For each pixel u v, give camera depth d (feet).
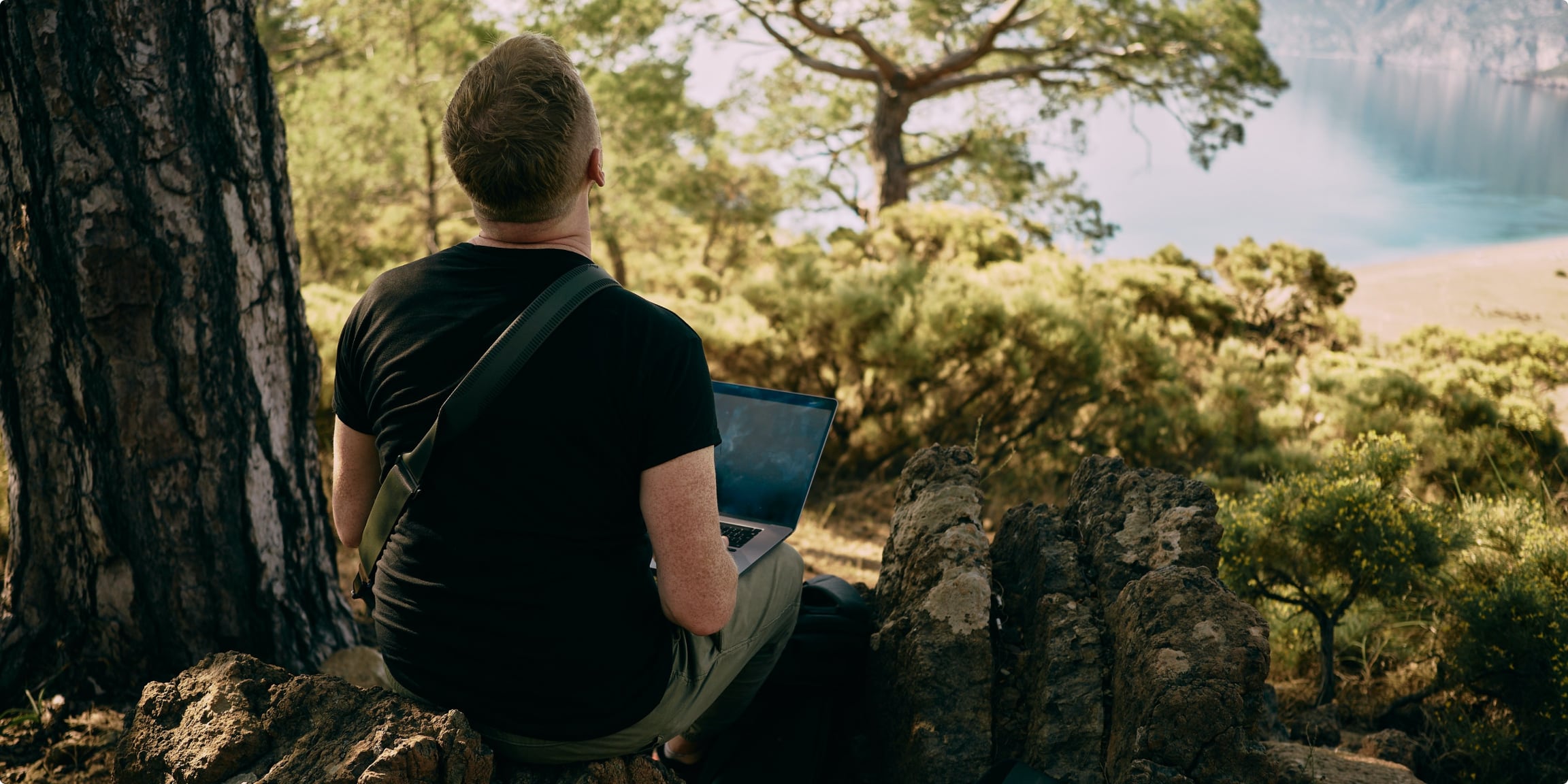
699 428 4.17
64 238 7.80
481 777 4.38
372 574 4.72
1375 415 20.39
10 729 8.07
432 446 4.15
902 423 21.40
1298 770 6.75
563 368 4.08
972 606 6.34
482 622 4.27
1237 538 10.69
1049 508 7.50
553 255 4.33
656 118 44.37
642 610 4.56
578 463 4.13
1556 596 9.63
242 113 8.45
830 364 21.93
